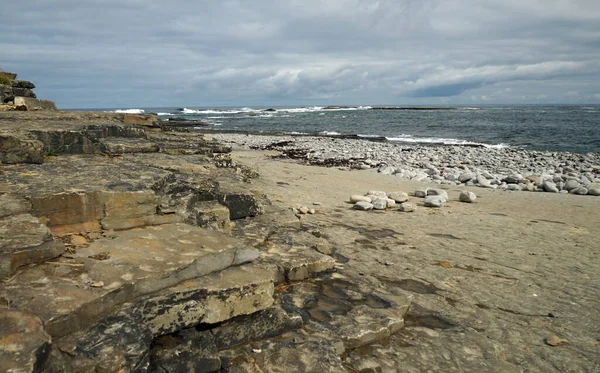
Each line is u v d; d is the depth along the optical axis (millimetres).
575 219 9656
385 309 4598
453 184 15102
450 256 6777
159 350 3199
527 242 7723
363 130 48312
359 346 3986
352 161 20844
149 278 3314
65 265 3424
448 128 50031
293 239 6047
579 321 4672
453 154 24531
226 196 6316
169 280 3430
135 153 7883
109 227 4355
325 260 5449
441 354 3938
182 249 3926
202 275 3750
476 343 4152
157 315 3219
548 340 4219
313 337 3896
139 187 4719
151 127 14148
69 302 2891
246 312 3707
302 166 18047
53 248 3496
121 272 3367
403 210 10031
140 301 3197
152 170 5855
